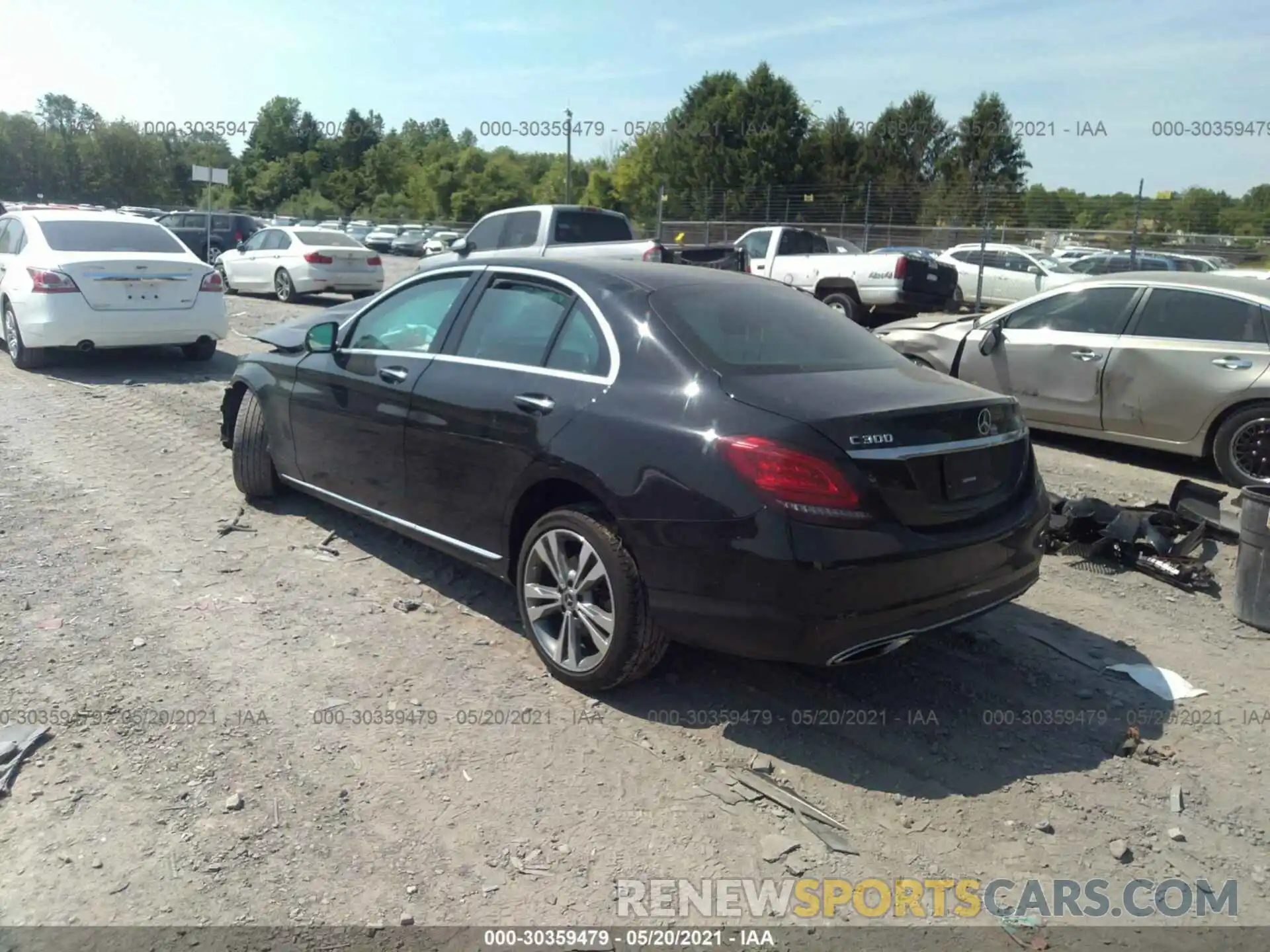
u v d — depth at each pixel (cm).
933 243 3284
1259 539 494
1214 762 377
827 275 1683
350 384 516
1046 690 429
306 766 352
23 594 485
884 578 348
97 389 996
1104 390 808
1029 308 867
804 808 339
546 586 422
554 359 426
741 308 436
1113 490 739
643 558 372
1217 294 762
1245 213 2970
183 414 898
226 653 432
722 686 420
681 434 367
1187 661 462
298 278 1850
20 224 1122
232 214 2706
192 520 604
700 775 356
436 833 320
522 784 346
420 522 484
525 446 414
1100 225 3238
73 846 307
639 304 414
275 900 288
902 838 327
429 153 7519
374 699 399
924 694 420
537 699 404
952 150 5134
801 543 341
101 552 545
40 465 710
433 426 461
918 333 934
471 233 1568
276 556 550
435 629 465
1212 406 753
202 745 362
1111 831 333
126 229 1134
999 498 397
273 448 596
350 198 7238
